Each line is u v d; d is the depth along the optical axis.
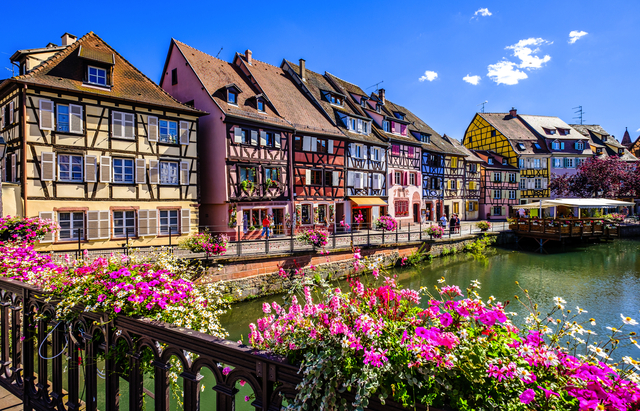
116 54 16.47
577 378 1.50
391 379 1.53
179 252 12.98
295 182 21.25
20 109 12.79
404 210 29.20
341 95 26.36
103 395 5.45
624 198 42.69
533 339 1.81
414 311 2.08
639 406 1.33
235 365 1.80
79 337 2.61
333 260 15.05
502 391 1.47
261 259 12.66
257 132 19.39
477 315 1.85
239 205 18.30
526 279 15.35
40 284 2.87
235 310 11.37
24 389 2.87
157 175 15.88
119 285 2.32
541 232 24.55
